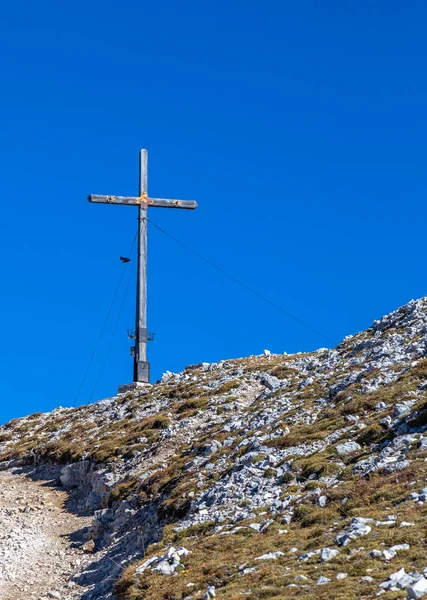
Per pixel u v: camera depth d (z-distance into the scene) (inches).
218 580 713.0
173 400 1824.6
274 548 743.1
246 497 984.9
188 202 2349.9
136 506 1253.1
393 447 918.4
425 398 1040.2
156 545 928.9
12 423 2181.3
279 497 922.1
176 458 1366.9
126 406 1902.1
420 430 948.6
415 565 593.9
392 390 1157.7
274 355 2156.7
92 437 1737.2
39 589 1090.7
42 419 2137.1
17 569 1173.7
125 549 1126.4
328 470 939.3
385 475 844.0
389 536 658.2
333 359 1638.8
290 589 613.0
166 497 1187.3
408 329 1577.3
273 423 1280.8
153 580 791.7
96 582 1056.2
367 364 1419.8
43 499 1523.1
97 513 1301.7
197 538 903.1
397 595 542.3
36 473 1708.9
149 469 1369.3
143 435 1584.6
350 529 705.6
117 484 1400.1
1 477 1733.5
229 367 2023.9
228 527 884.0
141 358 2160.4
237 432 1358.3
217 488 1062.4
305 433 1138.0
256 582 658.8
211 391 1770.4
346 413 1160.2
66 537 1302.9
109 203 2287.2
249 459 1111.0
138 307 2210.9
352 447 992.9
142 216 2303.2
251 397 1676.9
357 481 860.0
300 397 1396.4
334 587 591.2
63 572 1144.2
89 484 1519.4
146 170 2347.4
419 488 765.3
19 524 1390.3
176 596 715.4
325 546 696.4
